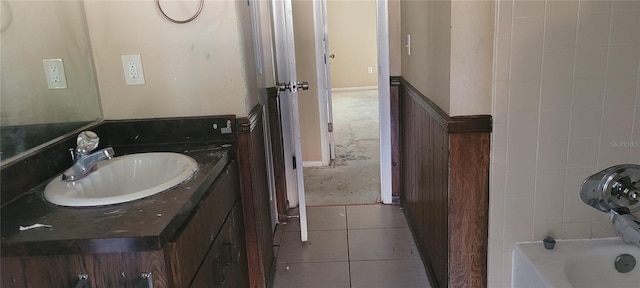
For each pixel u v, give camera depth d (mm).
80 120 1729
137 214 1147
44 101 1521
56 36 1604
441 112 1759
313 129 4148
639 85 1587
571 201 1698
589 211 1704
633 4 1525
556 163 1662
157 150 1786
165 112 1870
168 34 1796
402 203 3188
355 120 6227
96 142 1427
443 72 1729
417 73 2375
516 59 1569
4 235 1064
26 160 1349
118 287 1109
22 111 1406
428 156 2141
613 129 1628
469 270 1780
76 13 1728
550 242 1699
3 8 1361
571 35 1551
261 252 2094
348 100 7684
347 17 8289
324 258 2543
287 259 2555
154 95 1854
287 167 3236
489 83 1601
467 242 1750
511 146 1647
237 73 1830
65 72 1646
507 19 1538
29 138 1436
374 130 5641
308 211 3209
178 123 1856
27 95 1438
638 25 1541
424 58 2148
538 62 1572
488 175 1678
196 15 1775
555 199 1698
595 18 1537
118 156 1672
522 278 1706
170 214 1139
